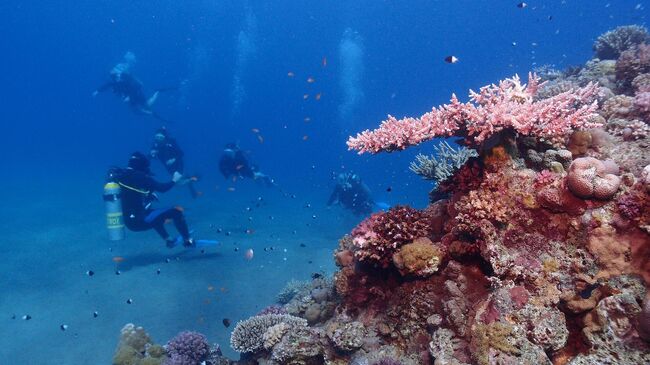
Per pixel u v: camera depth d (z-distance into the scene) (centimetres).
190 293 1005
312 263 1199
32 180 3681
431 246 398
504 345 301
